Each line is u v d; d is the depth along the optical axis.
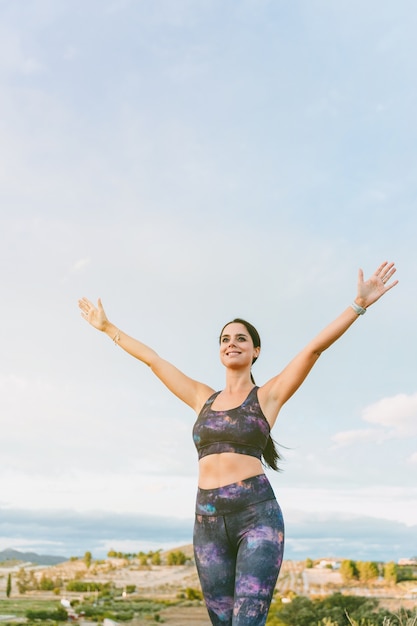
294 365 3.38
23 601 91.62
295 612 68.56
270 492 3.26
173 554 104.88
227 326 3.61
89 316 4.11
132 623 79.44
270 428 3.38
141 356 3.96
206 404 3.54
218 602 3.23
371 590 71.12
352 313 3.31
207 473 3.33
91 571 102.94
